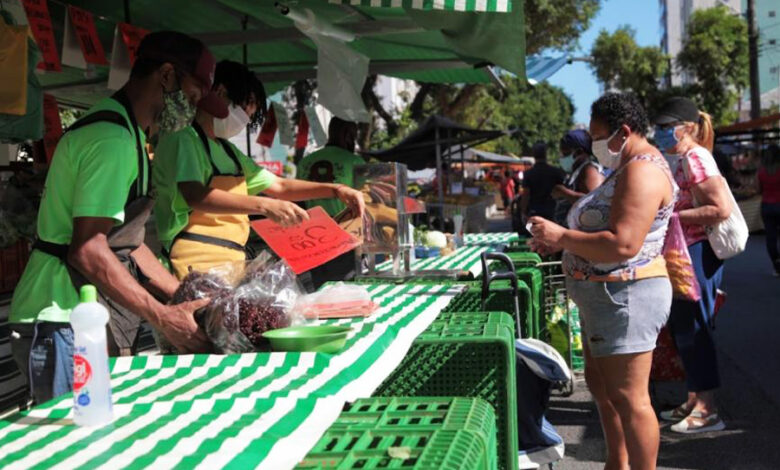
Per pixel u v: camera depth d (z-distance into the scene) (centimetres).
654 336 350
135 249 296
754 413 565
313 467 167
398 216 460
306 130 981
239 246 366
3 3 523
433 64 780
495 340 310
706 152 498
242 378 227
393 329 298
